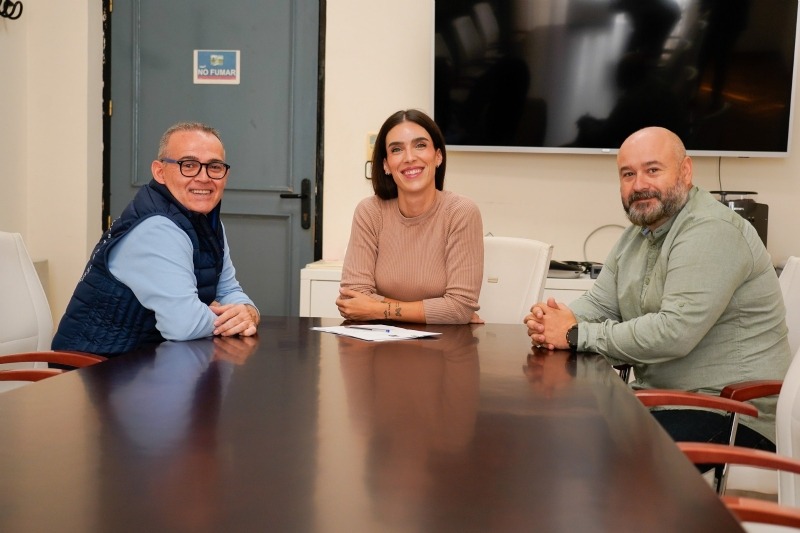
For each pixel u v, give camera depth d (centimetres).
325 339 214
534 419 130
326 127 432
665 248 227
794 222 404
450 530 82
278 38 437
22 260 245
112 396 142
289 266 443
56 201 440
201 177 227
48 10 435
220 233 252
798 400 164
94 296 222
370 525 83
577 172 414
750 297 222
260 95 440
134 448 110
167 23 445
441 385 157
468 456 108
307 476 98
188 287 216
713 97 390
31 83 438
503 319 284
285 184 441
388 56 426
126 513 85
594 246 416
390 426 124
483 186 419
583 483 97
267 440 115
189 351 193
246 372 167
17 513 85
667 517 86
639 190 229
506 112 404
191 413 130
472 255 266
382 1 425
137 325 225
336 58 429
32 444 111
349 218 436
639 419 131
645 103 394
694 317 211
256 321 240
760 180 404
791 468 120
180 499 90
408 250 274
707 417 212
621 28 392
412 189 268
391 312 257
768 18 384
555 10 395
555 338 208
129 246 217
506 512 87
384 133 275
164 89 447
